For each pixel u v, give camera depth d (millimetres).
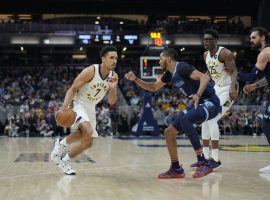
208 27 26266
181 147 10836
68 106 5152
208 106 5277
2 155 8469
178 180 5094
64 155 5758
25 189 4406
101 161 7301
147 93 16469
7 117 18359
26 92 22312
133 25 25625
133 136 16625
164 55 5367
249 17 30391
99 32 23922
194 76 5148
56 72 25828
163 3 26219
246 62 28438
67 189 4418
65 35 23703
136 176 5430
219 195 4109
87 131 5195
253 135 18406
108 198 3939
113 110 19109
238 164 6895
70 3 26359
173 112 17938
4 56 29406
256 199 3916
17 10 27547
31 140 14055
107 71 5223
